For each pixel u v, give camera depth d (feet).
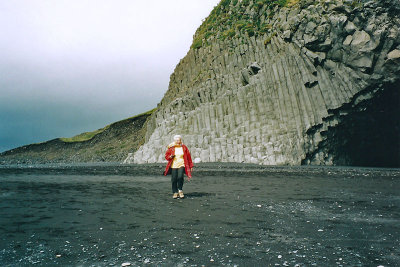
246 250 15.06
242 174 65.10
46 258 13.89
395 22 97.76
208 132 128.98
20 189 40.32
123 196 33.71
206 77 150.20
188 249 15.23
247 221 21.26
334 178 55.31
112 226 19.86
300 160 104.01
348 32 102.58
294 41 115.14
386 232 18.33
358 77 102.47
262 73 121.08
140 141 224.74
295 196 33.09
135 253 14.64
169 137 136.46
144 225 20.13
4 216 22.77
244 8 157.99
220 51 151.33
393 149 120.16
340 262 13.37
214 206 27.09
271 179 53.72
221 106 130.52
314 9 111.14
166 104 183.62
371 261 13.48
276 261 13.52
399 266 12.91
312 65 109.81
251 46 135.13
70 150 270.87
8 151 286.87
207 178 55.93
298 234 17.97
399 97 106.01
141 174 70.08
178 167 32.58
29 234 17.93
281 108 112.57
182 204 28.19
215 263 13.29
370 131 116.06
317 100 109.19
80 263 13.28
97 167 105.91
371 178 55.31
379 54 99.19
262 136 111.86
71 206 27.17
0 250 14.99
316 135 108.88
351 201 29.66
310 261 13.48
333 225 20.10
